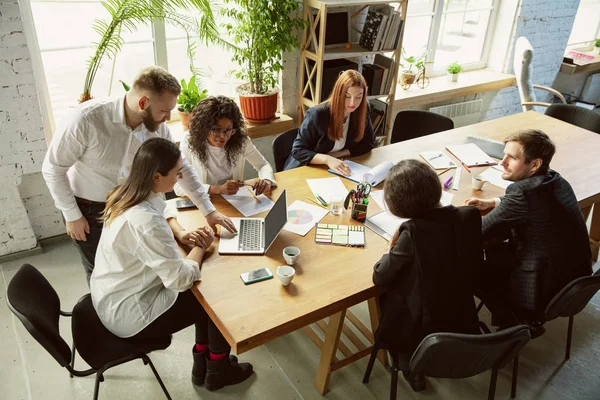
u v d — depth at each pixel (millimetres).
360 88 2625
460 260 1768
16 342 2490
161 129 2338
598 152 3035
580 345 2617
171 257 1735
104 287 1853
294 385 2322
